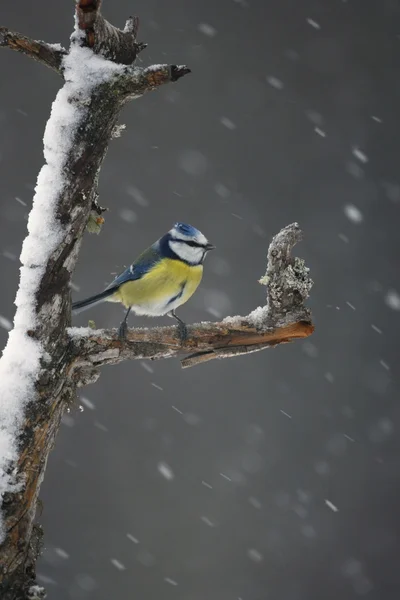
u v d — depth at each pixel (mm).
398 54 19844
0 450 4398
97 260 17109
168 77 4566
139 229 17688
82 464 15945
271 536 16016
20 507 4375
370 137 19266
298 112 19359
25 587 4375
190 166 18531
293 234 5047
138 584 15289
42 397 4520
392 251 18344
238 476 16234
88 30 4598
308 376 17359
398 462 16812
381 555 16141
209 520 15820
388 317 17844
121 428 16219
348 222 18484
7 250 16703
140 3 19594
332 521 16266
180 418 16438
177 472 16094
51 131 4609
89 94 4590
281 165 18906
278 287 5113
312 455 16766
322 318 17875
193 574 15461
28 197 17297
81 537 15578
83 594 15141
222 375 17047
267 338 5305
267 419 16844
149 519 15758
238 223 18188
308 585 15773
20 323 4578
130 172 18203
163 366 16781
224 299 17250
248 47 19812
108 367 16641
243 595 15516
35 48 4598
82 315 15898
